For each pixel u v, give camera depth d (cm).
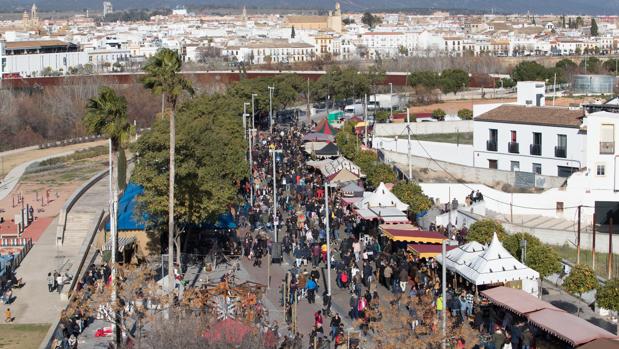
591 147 12612
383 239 9969
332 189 12975
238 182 12800
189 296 7088
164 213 9856
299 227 10769
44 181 18425
